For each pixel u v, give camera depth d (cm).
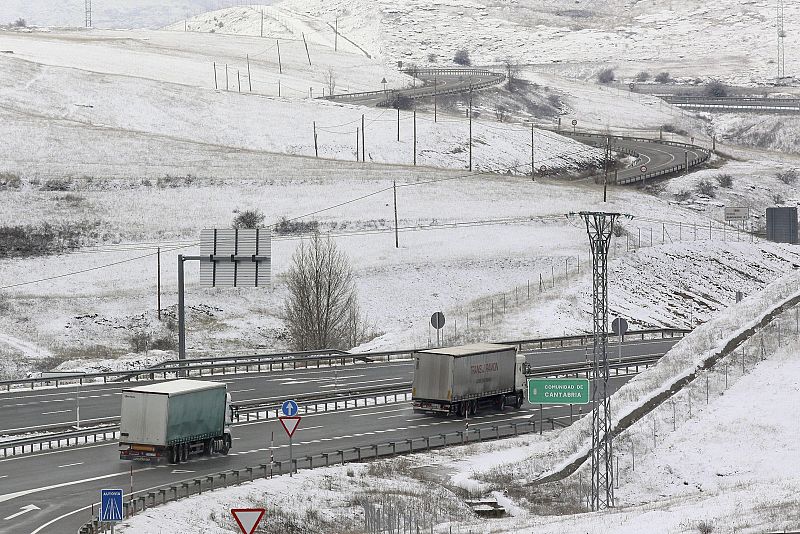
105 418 16038
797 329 18800
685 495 13425
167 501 10894
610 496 13050
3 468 12800
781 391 16475
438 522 11412
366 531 10681
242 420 16600
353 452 14225
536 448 15625
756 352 18075
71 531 9694
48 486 11750
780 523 9512
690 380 17725
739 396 16638
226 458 13675
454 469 14088
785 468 14138
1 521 10088
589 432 15975
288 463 13250
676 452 15188
